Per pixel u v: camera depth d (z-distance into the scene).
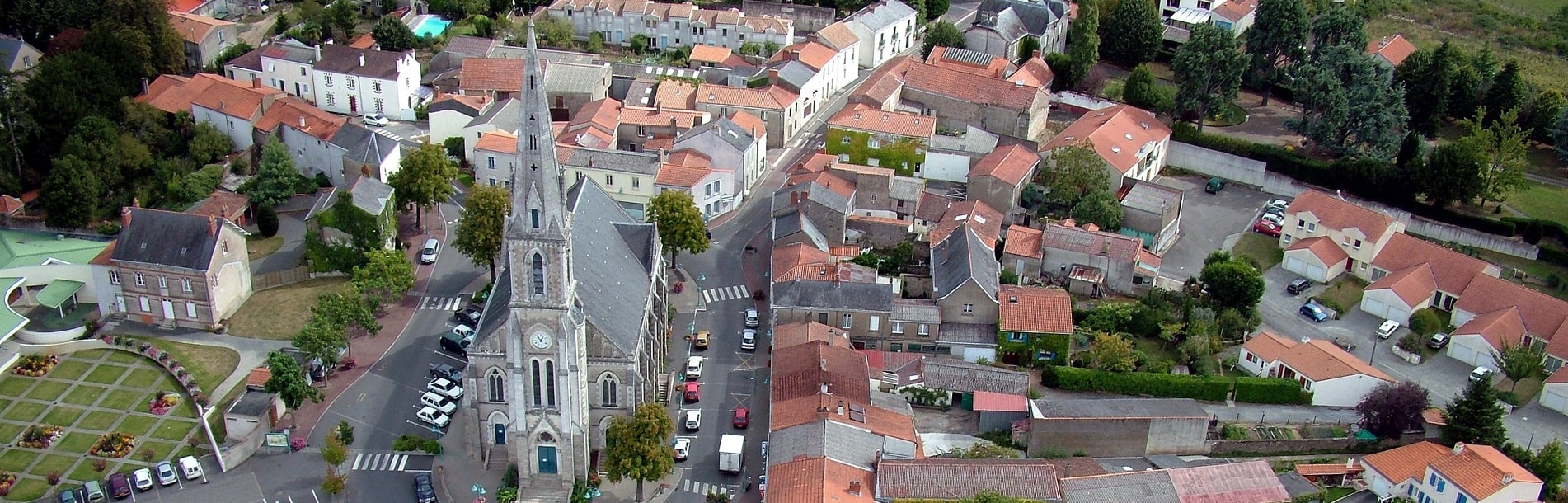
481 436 143.50
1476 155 192.12
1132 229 191.12
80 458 146.12
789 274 172.12
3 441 148.75
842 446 137.75
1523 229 193.38
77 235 197.50
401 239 195.88
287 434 146.88
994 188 195.12
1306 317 177.75
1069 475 137.62
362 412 153.75
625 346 138.88
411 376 161.25
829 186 192.50
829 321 166.25
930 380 155.75
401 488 141.25
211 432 147.50
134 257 170.38
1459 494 135.38
